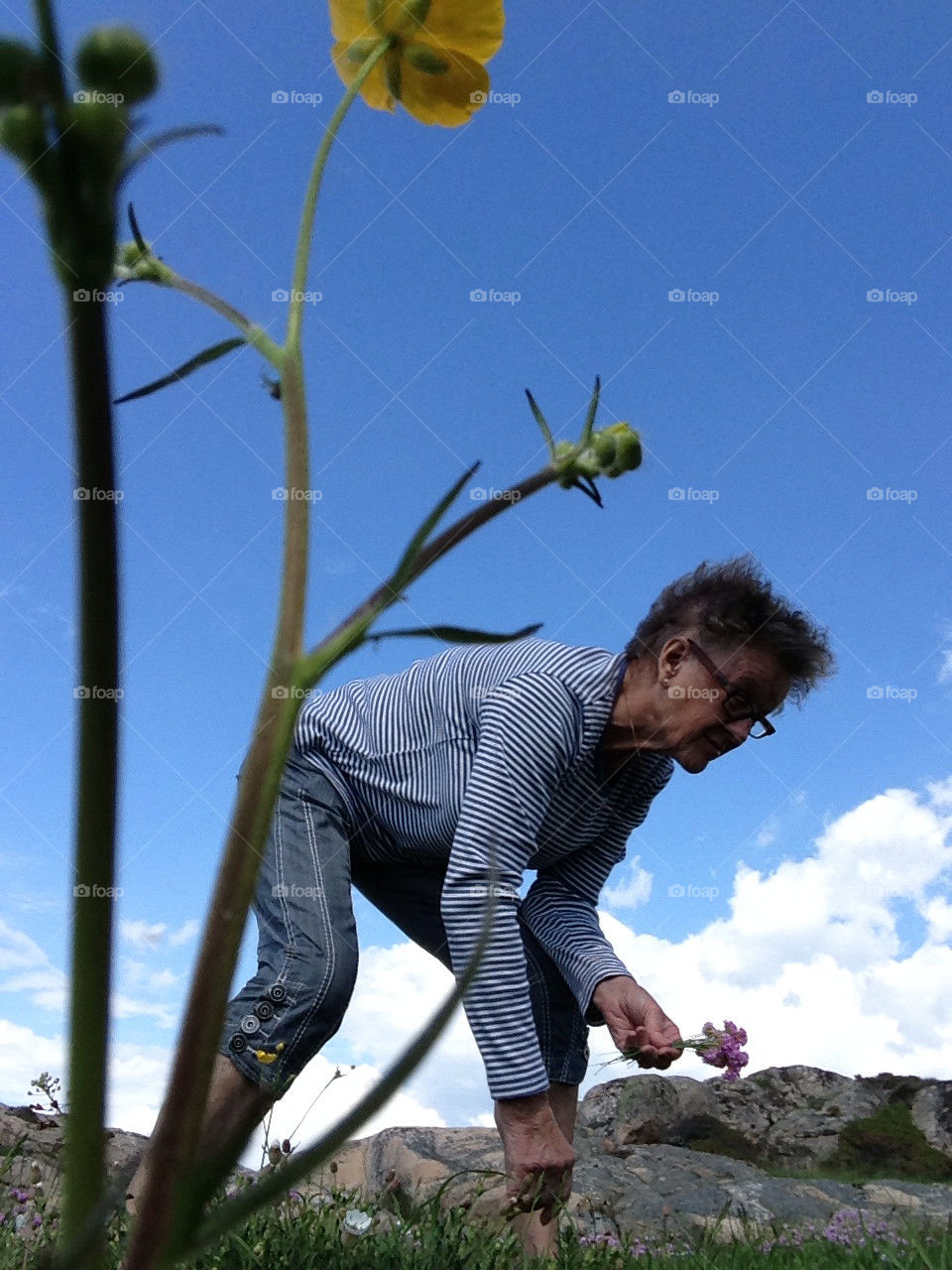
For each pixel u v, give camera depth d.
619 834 2.83
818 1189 4.97
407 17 0.59
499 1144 4.83
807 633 2.44
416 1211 2.63
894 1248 2.57
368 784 2.56
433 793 2.51
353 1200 2.76
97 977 0.34
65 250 0.33
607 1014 2.59
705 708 2.41
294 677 0.42
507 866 2.29
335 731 2.61
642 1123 8.01
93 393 0.34
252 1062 2.24
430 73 0.61
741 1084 8.75
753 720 2.46
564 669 2.45
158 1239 0.35
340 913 2.43
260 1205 0.35
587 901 2.84
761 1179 5.05
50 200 0.33
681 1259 2.77
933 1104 8.59
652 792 2.74
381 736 2.58
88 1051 0.34
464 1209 2.58
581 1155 5.46
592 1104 8.21
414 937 2.75
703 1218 4.20
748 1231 3.44
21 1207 2.43
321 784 2.57
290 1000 2.29
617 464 0.52
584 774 2.52
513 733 2.35
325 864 2.47
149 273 0.47
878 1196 4.96
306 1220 2.52
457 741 2.51
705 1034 2.49
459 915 2.28
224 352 0.46
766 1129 8.28
